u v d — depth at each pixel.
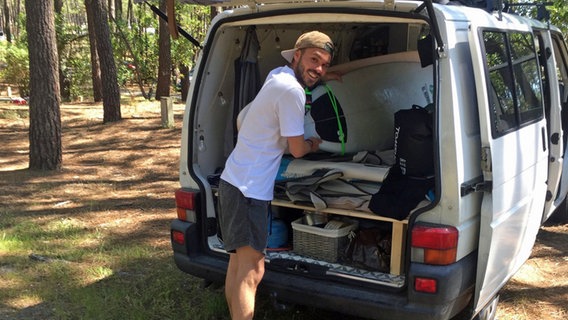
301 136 2.89
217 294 4.06
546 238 5.30
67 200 6.74
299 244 3.35
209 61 3.50
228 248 3.02
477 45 2.81
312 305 3.07
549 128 4.31
